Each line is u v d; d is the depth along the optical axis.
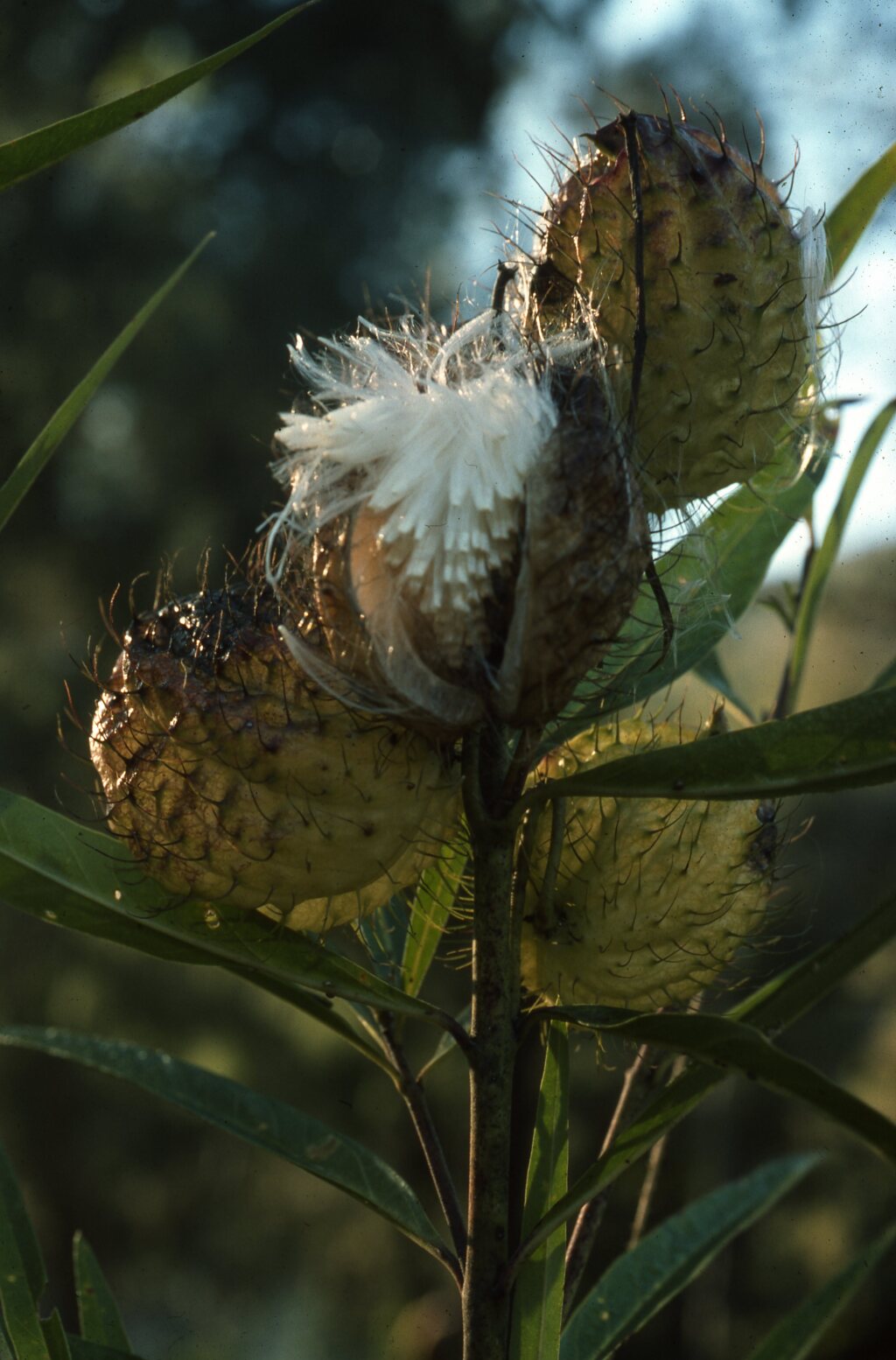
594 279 0.66
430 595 0.63
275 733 0.64
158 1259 2.97
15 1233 0.67
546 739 0.68
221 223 3.45
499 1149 0.65
